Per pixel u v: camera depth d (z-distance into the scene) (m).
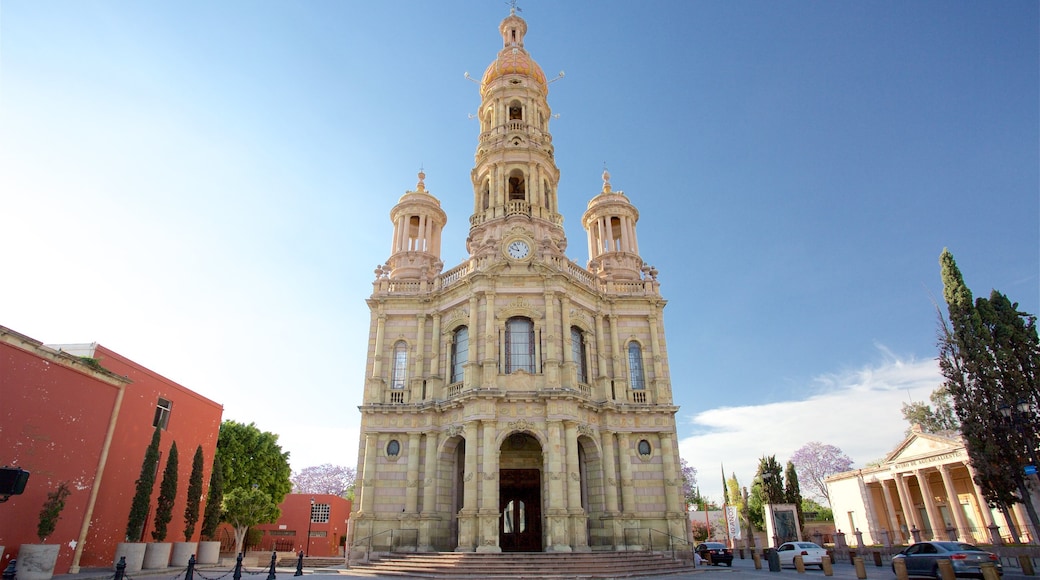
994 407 32.50
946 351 35.84
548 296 39.69
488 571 30.03
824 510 86.44
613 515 36.91
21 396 23.11
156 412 35.22
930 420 66.19
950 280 36.38
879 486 59.47
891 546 41.81
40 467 23.89
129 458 32.34
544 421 36.44
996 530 34.28
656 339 43.16
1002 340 33.47
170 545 32.19
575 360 40.88
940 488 53.88
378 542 36.56
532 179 47.94
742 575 31.80
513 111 53.44
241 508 47.78
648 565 33.03
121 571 23.17
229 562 39.59
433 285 44.00
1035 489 32.19
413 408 39.53
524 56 55.22
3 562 22.00
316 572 33.72
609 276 47.88
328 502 62.47
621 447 39.19
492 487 34.38
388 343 42.47
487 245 41.94
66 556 25.23
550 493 34.50
